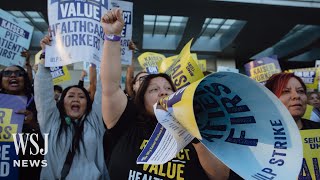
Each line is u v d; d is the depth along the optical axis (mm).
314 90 4078
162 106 802
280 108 705
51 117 2301
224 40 12312
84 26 1969
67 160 2184
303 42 12094
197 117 853
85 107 2375
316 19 9125
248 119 766
